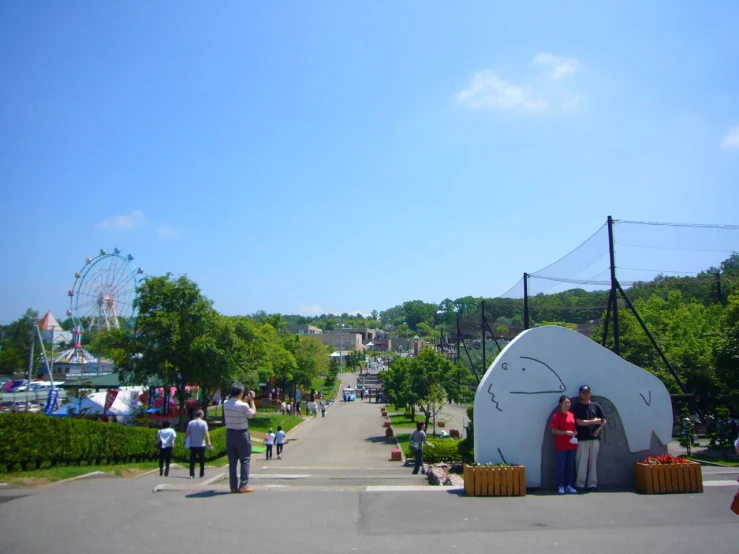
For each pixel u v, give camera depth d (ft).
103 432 58.75
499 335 124.57
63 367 224.74
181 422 106.63
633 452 33.24
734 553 19.10
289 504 26.16
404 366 149.07
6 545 19.31
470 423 54.70
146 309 107.65
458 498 28.19
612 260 73.97
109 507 25.38
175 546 19.27
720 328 88.53
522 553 18.97
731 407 98.94
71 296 171.12
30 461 47.96
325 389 336.08
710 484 33.17
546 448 32.42
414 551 19.02
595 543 20.22
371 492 29.60
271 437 95.50
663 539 20.83
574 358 33.60
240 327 127.13
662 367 114.62
